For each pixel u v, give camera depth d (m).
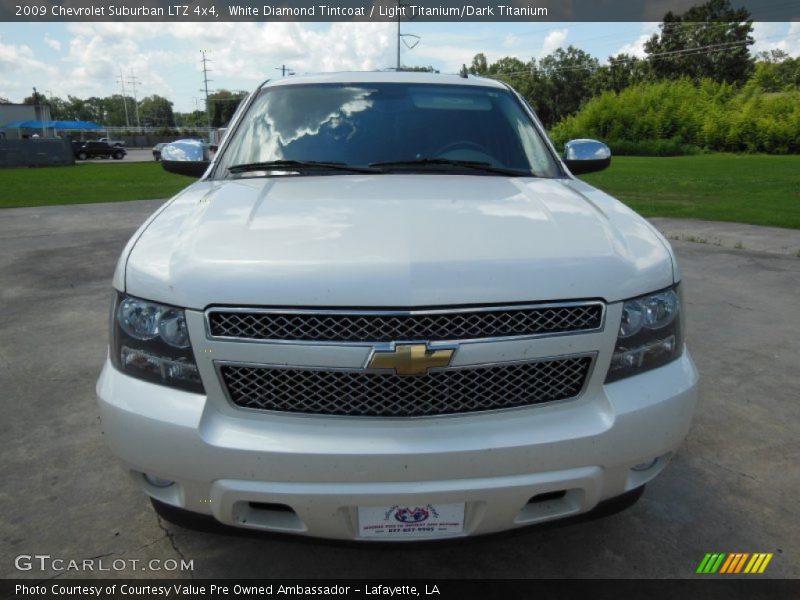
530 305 1.73
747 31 73.62
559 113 85.69
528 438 1.75
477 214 2.09
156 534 2.42
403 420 1.75
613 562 2.27
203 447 1.73
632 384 1.88
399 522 1.79
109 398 1.86
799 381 3.85
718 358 4.22
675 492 2.70
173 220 2.14
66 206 12.84
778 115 42.53
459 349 1.70
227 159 2.98
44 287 6.20
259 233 1.92
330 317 1.69
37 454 2.99
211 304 1.73
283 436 1.74
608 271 1.83
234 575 2.21
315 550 2.34
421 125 3.07
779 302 5.54
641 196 14.45
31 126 51.94
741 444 3.09
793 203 12.80
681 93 48.84
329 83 3.35
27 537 2.39
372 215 2.05
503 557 2.30
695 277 6.44
